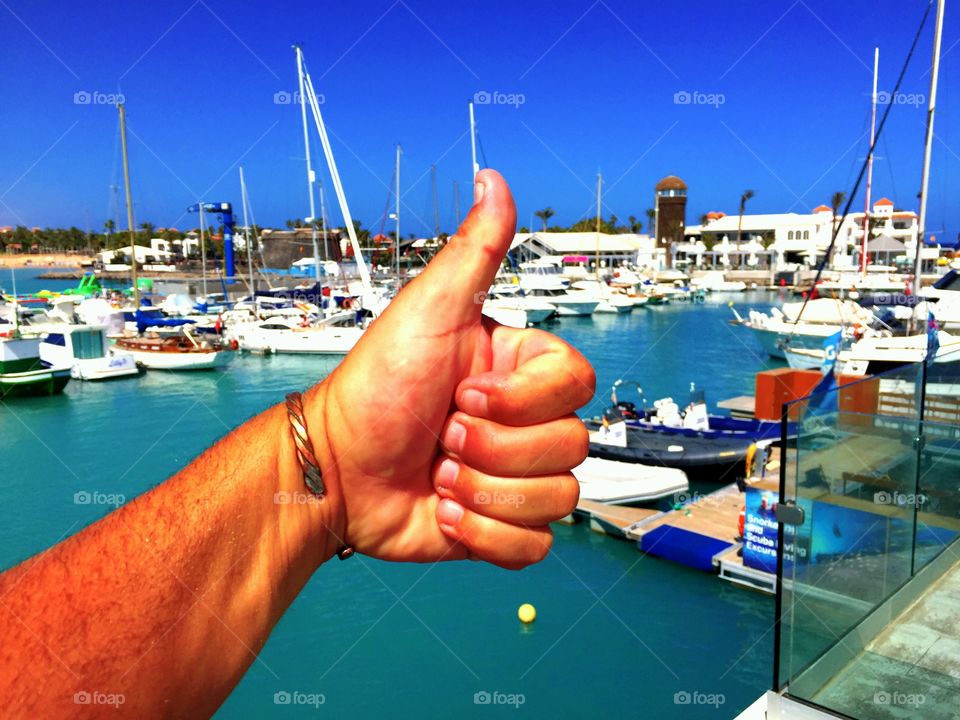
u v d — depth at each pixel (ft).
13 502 52.70
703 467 53.21
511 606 37.76
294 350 111.55
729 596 38.06
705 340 134.31
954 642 12.87
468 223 3.24
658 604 37.45
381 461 3.08
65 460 62.64
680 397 88.43
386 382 3.02
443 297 3.14
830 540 12.30
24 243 392.47
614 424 56.54
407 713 29.86
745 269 308.60
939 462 14.44
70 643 2.19
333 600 38.68
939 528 14.83
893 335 86.17
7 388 85.56
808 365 91.66
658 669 32.09
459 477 3.19
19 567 2.39
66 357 98.63
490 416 3.12
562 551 44.04
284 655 33.91
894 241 226.38
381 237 155.33
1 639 2.13
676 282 246.06
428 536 3.24
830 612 12.28
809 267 233.55
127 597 2.31
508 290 173.47
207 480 2.69
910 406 15.94
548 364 3.18
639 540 43.29
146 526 2.48
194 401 85.05
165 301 141.90
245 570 2.63
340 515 3.08
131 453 64.49
